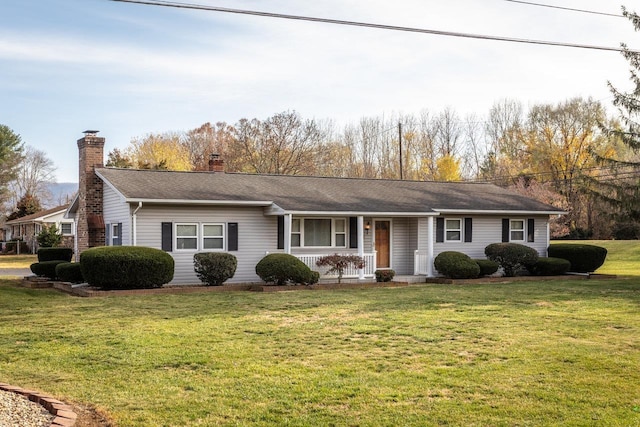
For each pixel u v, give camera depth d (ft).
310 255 77.00
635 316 48.42
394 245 86.63
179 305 54.80
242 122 184.44
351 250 82.89
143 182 76.28
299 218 80.23
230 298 60.29
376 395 26.91
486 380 29.37
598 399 26.45
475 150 214.28
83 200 82.33
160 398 26.35
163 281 66.59
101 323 45.01
